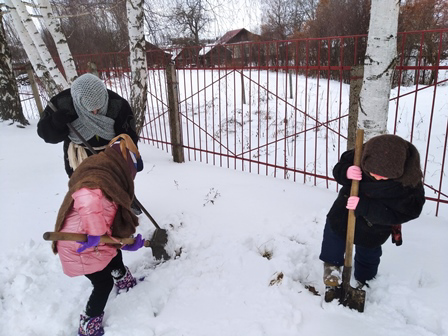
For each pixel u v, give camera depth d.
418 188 2.17
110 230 2.27
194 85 13.83
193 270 3.03
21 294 2.81
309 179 5.17
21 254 3.27
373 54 3.19
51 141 3.11
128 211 2.33
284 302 2.59
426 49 6.93
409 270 2.81
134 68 5.36
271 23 13.39
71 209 2.20
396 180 2.11
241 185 4.48
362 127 3.40
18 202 4.23
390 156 2.03
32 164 5.58
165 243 3.27
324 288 2.73
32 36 5.82
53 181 4.87
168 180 4.73
